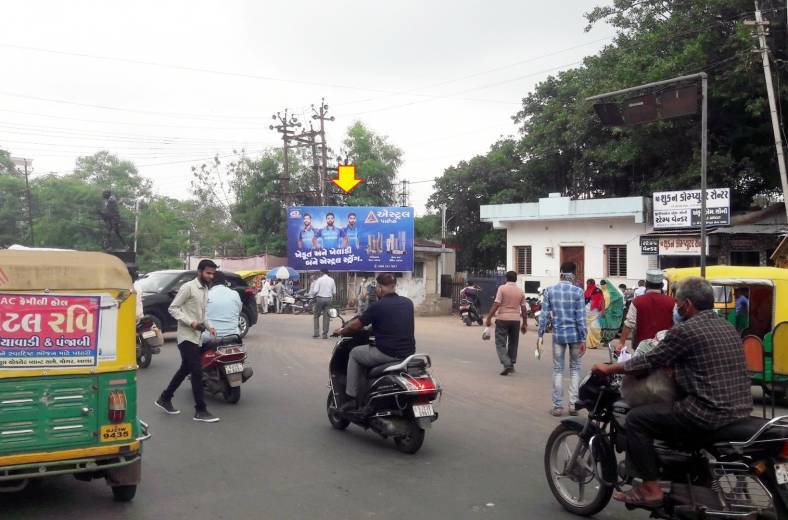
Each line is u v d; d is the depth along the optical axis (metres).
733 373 4.38
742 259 23.14
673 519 4.55
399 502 5.43
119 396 5.13
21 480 4.88
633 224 24.69
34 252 5.08
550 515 5.18
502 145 35.66
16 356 4.79
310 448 7.07
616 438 4.99
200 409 8.28
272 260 38.69
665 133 23.27
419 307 30.12
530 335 20.08
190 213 53.31
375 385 7.12
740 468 4.21
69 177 51.44
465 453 6.96
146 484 5.84
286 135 37.53
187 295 8.25
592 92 23.56
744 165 22.41
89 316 5.05
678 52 21.61
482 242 33.62
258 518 5.03
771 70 19.72
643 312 8.14
